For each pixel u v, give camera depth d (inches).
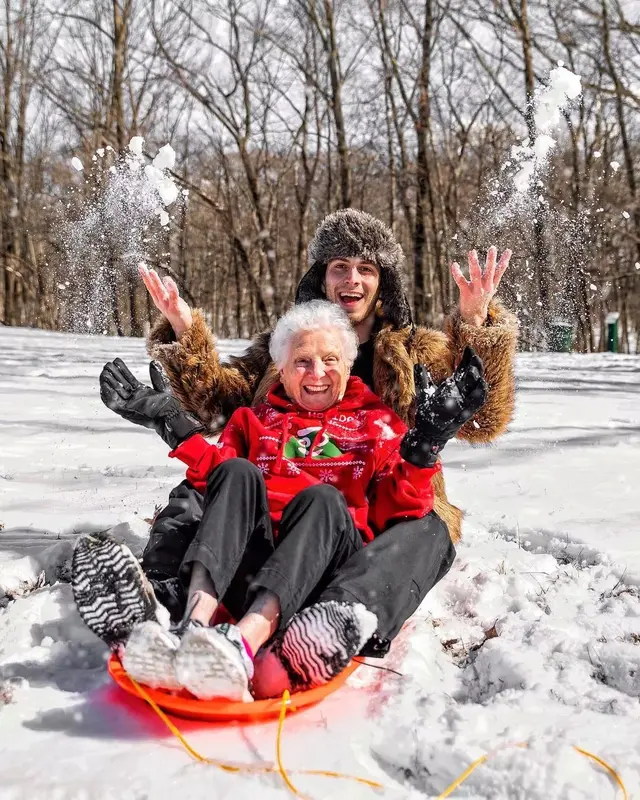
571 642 99.1
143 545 132.3
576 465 211.6
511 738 77.3
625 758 73.0
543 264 375.9
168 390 119.7
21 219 1136.8
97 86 1044.5
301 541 88.8
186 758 74.5
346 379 114.0
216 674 76.7
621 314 1311.5
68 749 75.7
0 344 577.0
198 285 1469.0
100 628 84.2
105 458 215.2
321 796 68.8
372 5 932.0
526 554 135.0
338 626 82.9
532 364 570.6
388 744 77.4
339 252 132.5
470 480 194.2
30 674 92.3
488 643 100.2
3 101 1122.7
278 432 111.1
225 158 1144.8
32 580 119.9
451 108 1007.6
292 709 83.7
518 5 821.2
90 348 559.8
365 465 108.2
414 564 96.0
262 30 952.9
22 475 190.5
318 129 1043.9
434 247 1007.0
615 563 131.1
